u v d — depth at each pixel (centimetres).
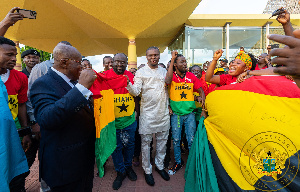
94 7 936
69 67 147
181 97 310
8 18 202
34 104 139
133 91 268
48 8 1056
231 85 184
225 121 183
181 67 308
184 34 1188
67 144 142
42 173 145
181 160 363
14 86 223
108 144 207
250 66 222
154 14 973
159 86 289
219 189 188
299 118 139
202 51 1212
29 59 321
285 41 64
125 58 288
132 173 308
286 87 147
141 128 291
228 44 1180
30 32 1235
